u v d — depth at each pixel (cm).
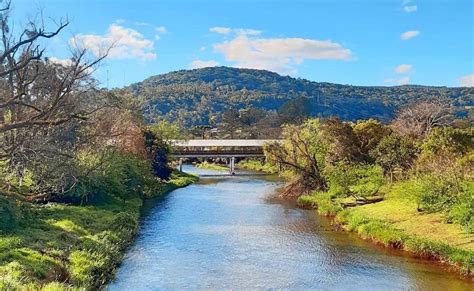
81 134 3347
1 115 2073
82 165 3491
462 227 2961
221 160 11700
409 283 2291
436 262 2644
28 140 2131
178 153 8419
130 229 3341
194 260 2714
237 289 2225
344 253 2873
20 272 1814
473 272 2370
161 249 2956
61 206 3538
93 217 3366
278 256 2814
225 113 15938
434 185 3431
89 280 2064
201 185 6919
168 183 6588
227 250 2947
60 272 2005
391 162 4712
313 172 5341
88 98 3372
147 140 6294
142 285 2255
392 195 4156
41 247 2291
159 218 4038
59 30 1961
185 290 2200
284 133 5884
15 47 1825
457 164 3591
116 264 2559
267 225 3747
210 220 3959
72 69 2109
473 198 2928
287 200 5216
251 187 6612
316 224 3791
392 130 5809
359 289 2227
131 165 4934
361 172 4594
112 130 4419
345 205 4284
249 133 13162
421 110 7106
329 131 5516
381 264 2628
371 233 3225
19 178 2909
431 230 3052
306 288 2247
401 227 3222
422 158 4241
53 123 1831
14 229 2566
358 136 5466
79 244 2520
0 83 2086
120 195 4594
